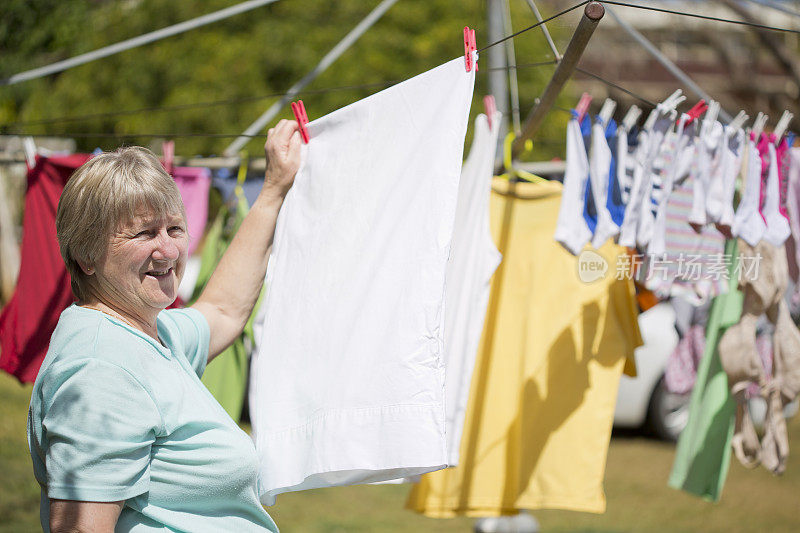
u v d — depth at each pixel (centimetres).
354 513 836
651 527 807
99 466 225
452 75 305
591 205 363
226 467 251
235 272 325
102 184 246
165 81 1393
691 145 364
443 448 273
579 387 454
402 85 317
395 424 277
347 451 283
